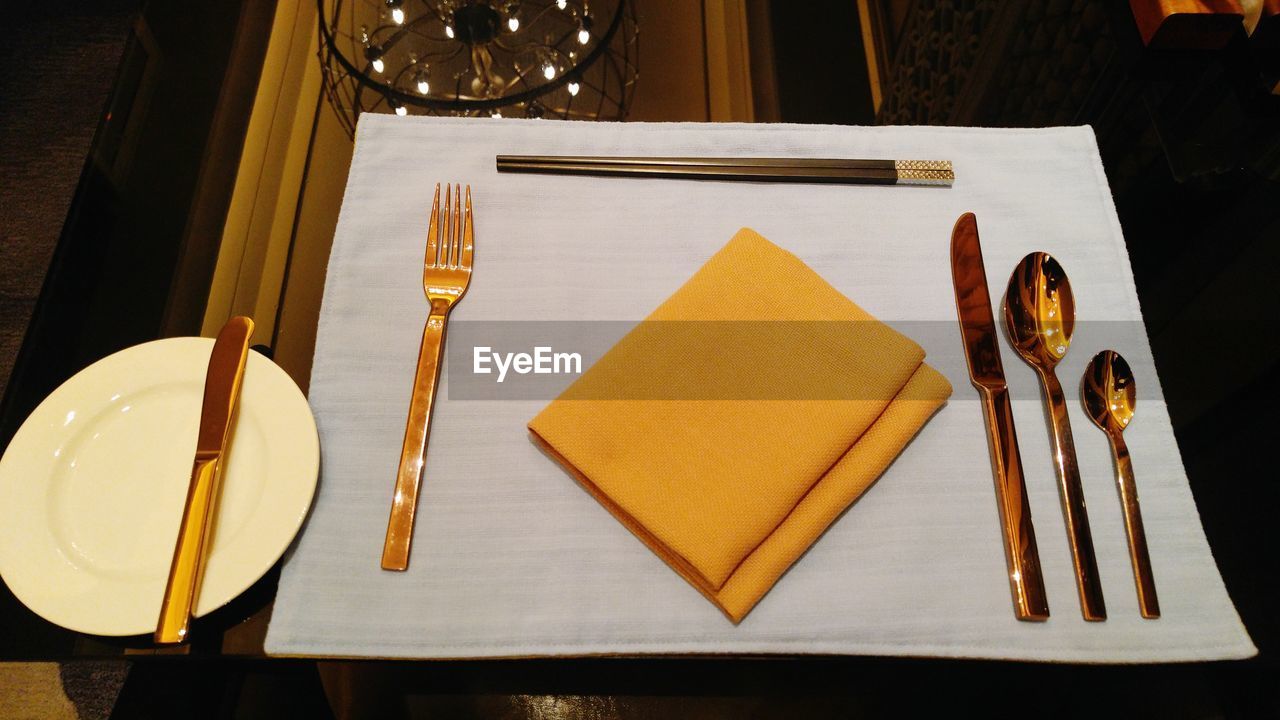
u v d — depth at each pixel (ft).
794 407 1.46
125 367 1.54
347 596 1.40
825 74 2.59
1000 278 1.78
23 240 2.52
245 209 2.15
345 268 1.72
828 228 1.83
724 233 1.82
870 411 1.46
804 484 1.40
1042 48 2.30
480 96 2.42
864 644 1.38
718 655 1.39
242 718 2.05
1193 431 1.65
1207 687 1.96
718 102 2.48
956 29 2.56
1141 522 1.49
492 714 2.28
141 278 1.99
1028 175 1.90
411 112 2.38
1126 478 1.52
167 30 2.48
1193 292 1.82
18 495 1.40
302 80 2.43
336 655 1.36
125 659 1.37
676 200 1.86
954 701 2.25
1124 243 1.82
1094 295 1.75
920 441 1.56
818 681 2.22
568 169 1.86
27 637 1.37
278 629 1.36
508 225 1.80
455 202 1.82
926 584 1.43
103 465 1.46
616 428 1.46
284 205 2.17
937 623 1.40
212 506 1.38
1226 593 1.44
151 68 2.41
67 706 2.68
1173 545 1.48
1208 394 1.70
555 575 1.43
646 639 1.38
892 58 2.64
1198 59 2.07
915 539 1.47
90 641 1.37
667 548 1.39
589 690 2.11
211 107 2.33
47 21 2.89
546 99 2.42
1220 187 1.96
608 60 2.54
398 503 1.46
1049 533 1.49
